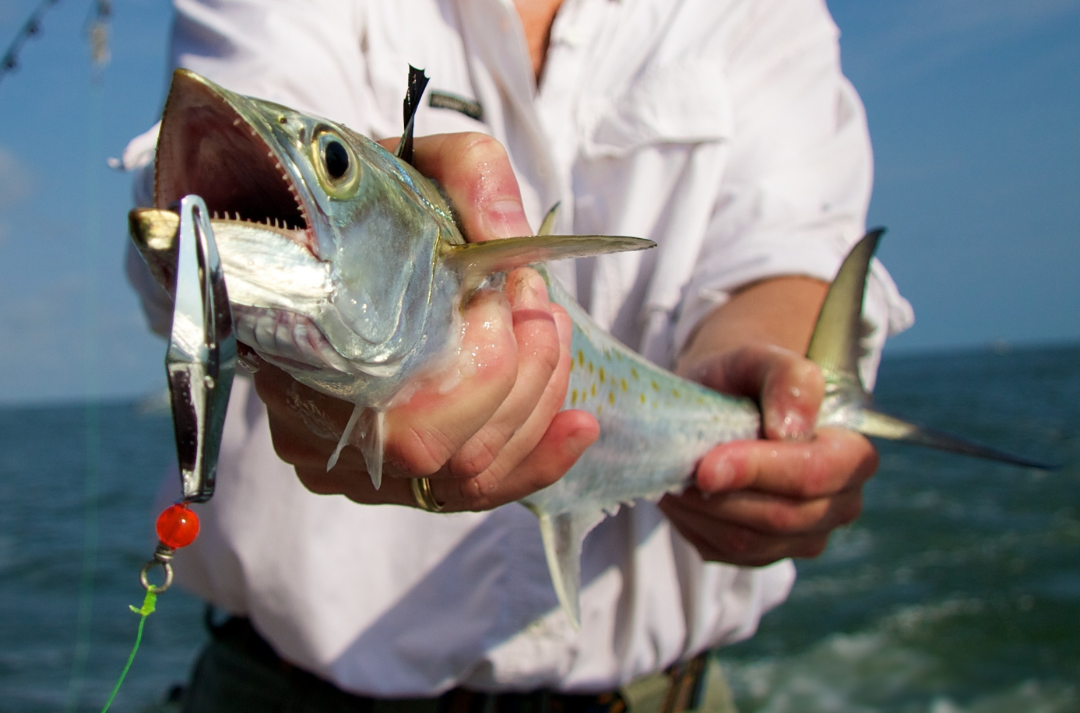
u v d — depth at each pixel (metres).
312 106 0.50
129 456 8.98
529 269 0.41
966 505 4.04
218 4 0.52
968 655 2.16
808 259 0.57
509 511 0.54
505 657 0.54
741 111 0.62
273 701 0.56
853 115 0.65
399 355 0.36
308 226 0.34
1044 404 9.45
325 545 0.53
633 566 0.57
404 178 0.38
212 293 0.28
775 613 2.58
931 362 33.81
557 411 0.42
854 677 2.08
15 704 1.92
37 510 5.05
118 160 0.48
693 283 0.59
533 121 0.56
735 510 0.51
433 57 0.56
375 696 0.53
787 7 0.63
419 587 0.54
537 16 0.60
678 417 0.54
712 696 0.66
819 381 0.52
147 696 1.98
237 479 0.53
